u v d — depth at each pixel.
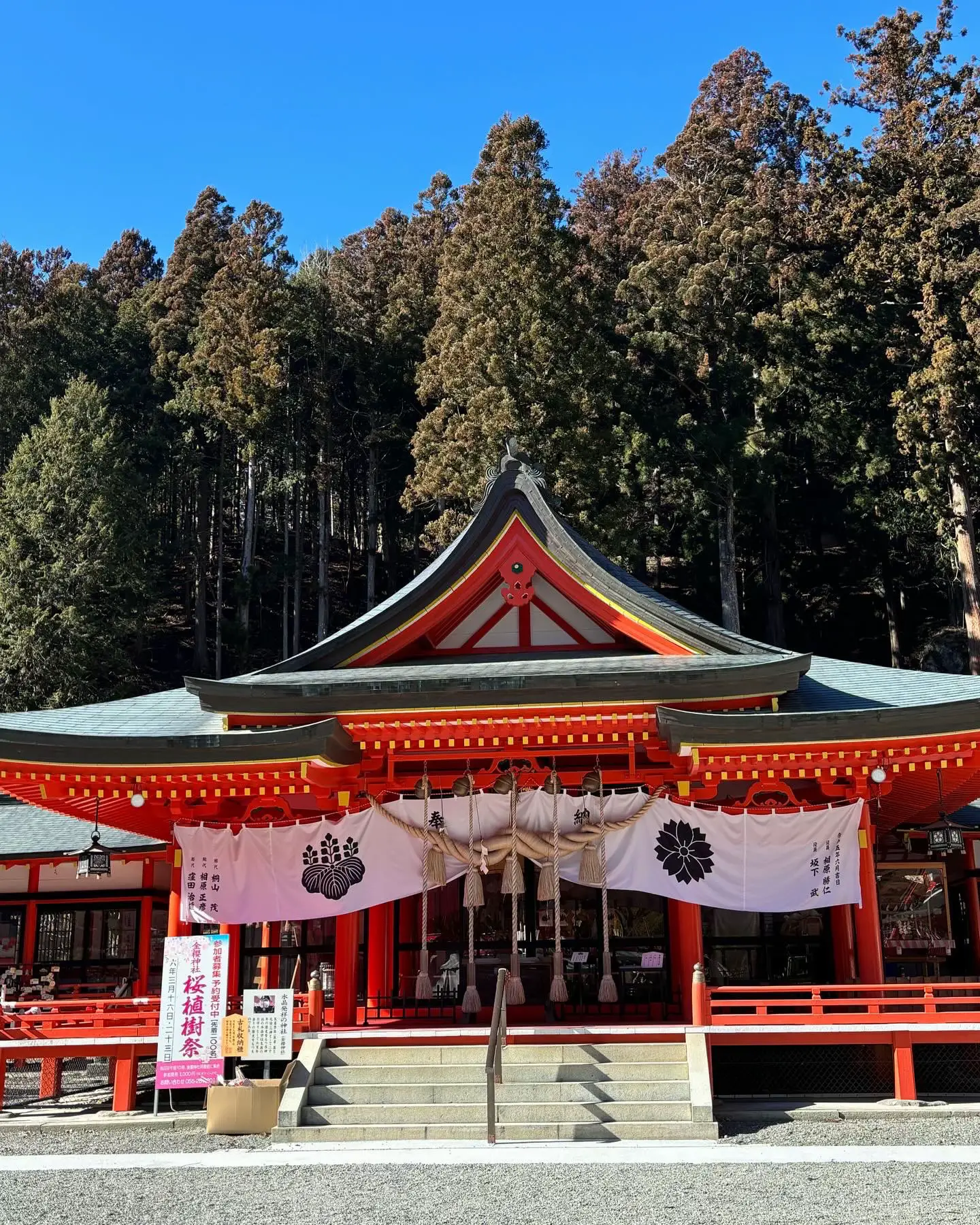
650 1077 13.30
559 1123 12.52
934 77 47.81
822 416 51.75
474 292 45.34
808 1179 10.11
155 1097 14.32
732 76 79.50
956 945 22.89
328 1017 16.33
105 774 14.95
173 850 15.90
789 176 59.81
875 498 49.56
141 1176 10.96
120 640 51.44
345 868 15.41
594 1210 9.12
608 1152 11.55
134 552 50.81
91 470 49.28
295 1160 11.52
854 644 57.59
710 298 53.69
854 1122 13.15
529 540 16.94
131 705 18.14
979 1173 10.27
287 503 65.50
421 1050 13.91
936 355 40.06
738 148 68.06
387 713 14.98
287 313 60.12
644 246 61.44
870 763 14.85
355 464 71.75
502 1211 9.16
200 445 64.12
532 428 41.34
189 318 66.94
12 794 16.86
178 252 71.19
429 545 44.12
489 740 15.48
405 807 15.55
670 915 16.55
